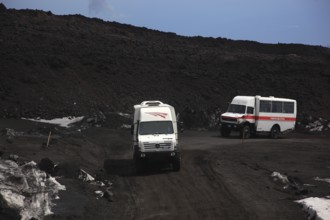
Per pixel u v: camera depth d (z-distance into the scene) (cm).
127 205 1526
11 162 1547
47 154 2302
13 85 4681
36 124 3753
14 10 8938
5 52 5553
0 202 1170
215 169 2214
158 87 5841
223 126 3794
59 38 7262
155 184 1875
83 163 2238
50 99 4669
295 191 1755
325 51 11419
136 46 8194
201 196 1655
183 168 2248
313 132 4669
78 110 4594
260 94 6006
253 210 1455
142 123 2209
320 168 2380
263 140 3634
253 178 2012
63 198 1501
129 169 2231
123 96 5372
